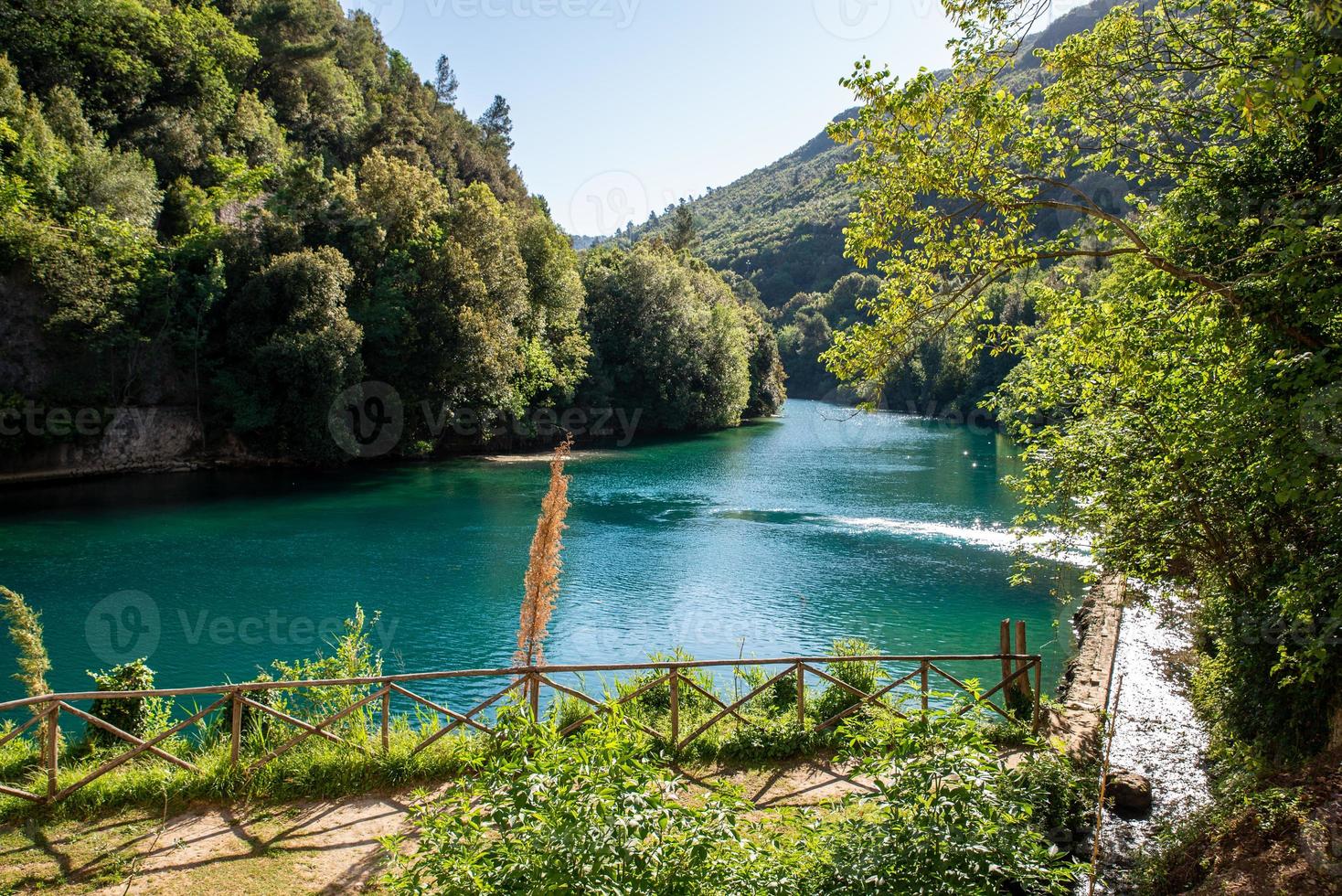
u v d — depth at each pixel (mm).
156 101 53438
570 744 4617
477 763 4812
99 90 48625
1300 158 9227
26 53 45406
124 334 38344
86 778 7652
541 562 10312
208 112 55344
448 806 4867
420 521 31297
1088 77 9984
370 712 10109
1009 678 10656
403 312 47125
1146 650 15758
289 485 38719
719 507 35375
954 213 9156
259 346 42125
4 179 36250
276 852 7016
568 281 63906
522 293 55312
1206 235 9141
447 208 53625
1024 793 6141
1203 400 8961
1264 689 9711
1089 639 16219
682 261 95750
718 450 57969
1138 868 8000
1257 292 7320
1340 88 6980
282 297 42719
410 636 18484
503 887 3930
